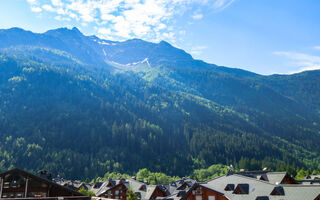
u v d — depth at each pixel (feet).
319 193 156.15
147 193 322.34
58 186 163.63
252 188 193.67
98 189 381.19
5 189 157.89
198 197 212.64
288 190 173.17
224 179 231.91
